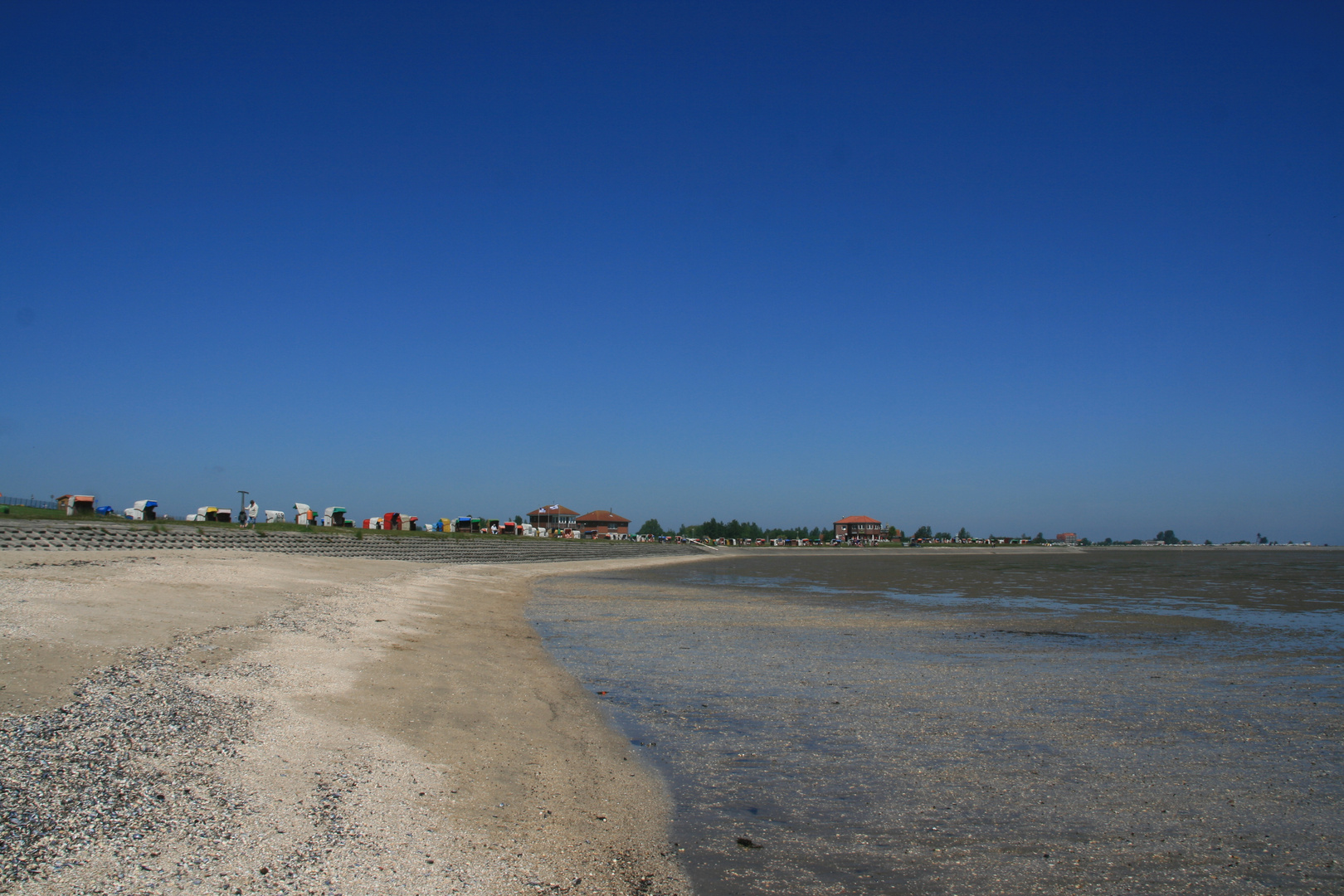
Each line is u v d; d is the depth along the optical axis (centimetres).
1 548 3123
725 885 747
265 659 1416
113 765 843
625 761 1138
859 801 989
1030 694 1619
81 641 1310
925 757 1174
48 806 732
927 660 2039
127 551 3256
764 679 1752
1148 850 850
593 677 1759
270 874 668
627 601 3756
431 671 1580
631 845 834
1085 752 1204
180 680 1186
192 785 824
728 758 1162
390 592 3053
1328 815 958
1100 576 6762
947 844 859
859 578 6131
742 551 14925
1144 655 2131
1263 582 5728
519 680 1633
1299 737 1302
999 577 6362
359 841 756
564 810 920
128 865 650
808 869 789
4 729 893
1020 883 767
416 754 1040
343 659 1550
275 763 922
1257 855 840
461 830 820
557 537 10144
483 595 3731
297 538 4762
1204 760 1170
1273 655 2145
